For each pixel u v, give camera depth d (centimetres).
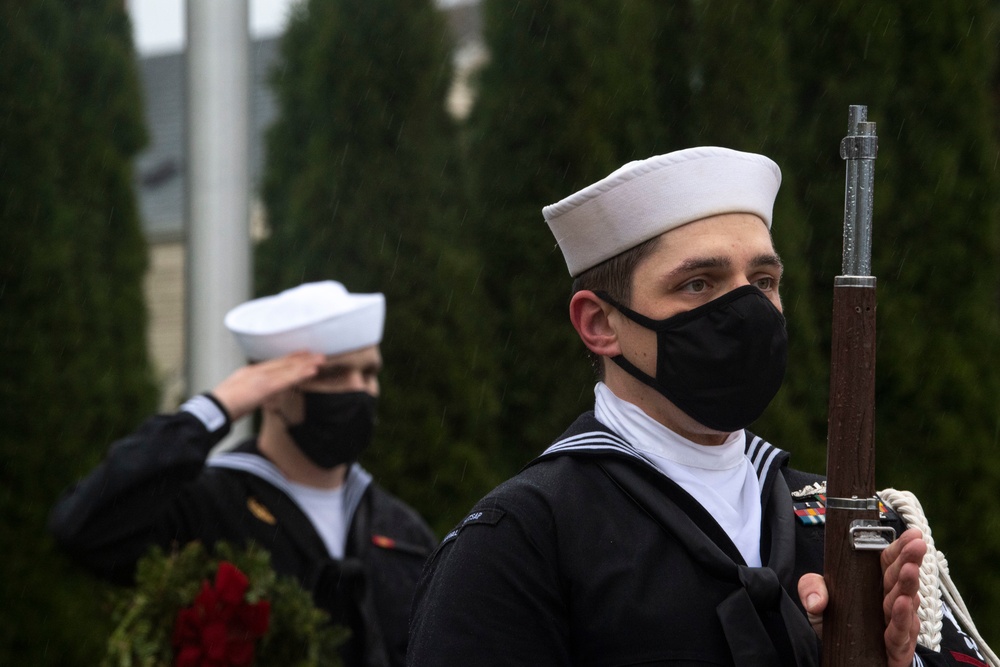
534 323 611
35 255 610
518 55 613
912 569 173
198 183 491
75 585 602
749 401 197
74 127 661
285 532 403
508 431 620
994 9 802
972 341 625
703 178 203
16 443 596
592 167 598
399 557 424
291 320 412
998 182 631
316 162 608
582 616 190
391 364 586
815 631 188
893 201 626
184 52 498
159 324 1475
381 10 609
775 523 203
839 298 185
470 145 635
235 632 346
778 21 618
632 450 205
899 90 629
